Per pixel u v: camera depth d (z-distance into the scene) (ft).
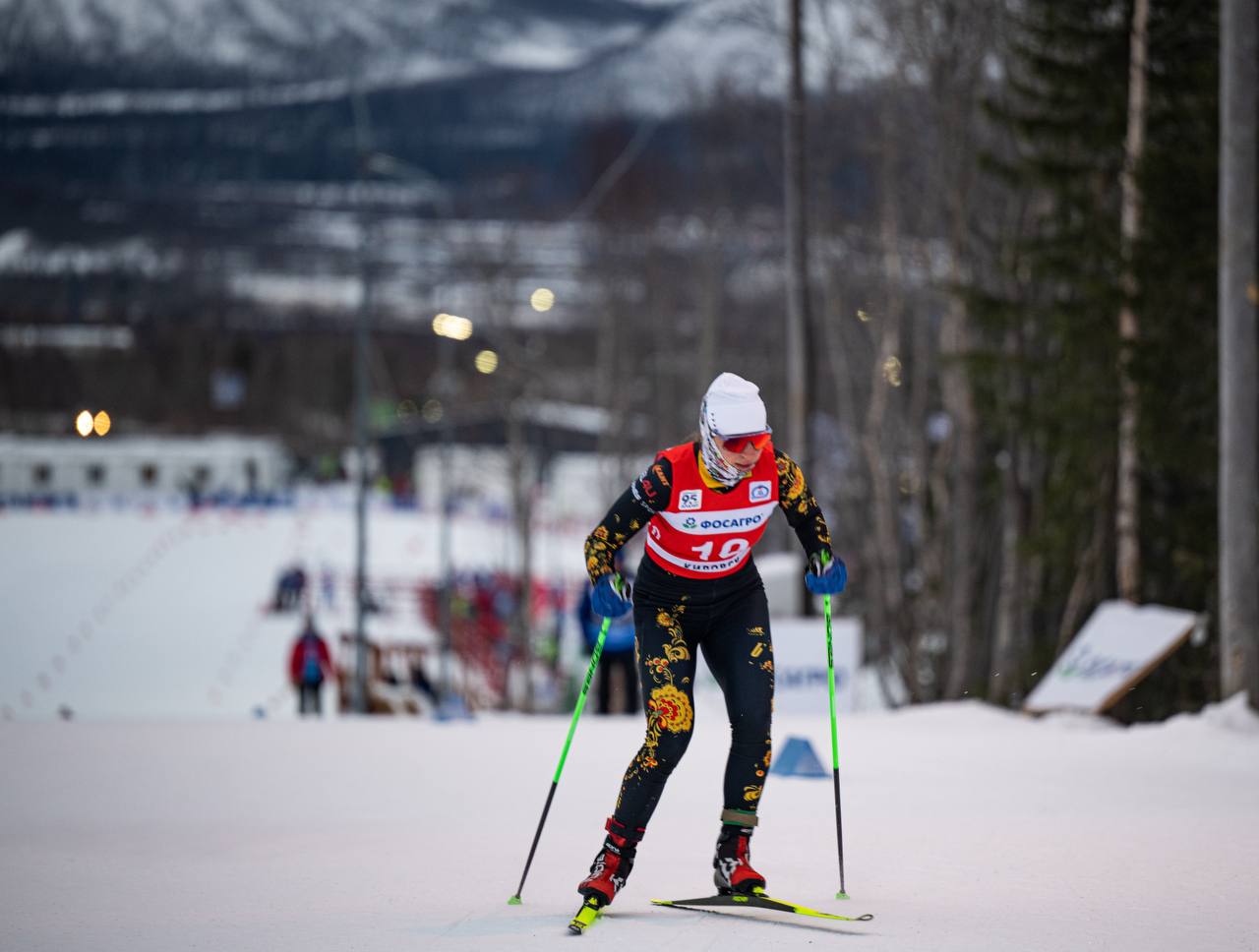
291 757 80.23
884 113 227.40
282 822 57.72
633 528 37.70
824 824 54.54
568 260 427.74
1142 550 155.63
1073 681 108.27
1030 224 199.00
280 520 652.89
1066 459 164.55
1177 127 140.56
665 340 423.64
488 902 40.37
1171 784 67.10
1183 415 141.28
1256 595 92.48
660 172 400.26
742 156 366.84
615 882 37.06
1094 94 145.07
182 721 101.96
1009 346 175.73
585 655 133.59
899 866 45.34
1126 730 95.35
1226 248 93.61
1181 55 140.87
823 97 249.96
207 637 299.38
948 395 206.59
